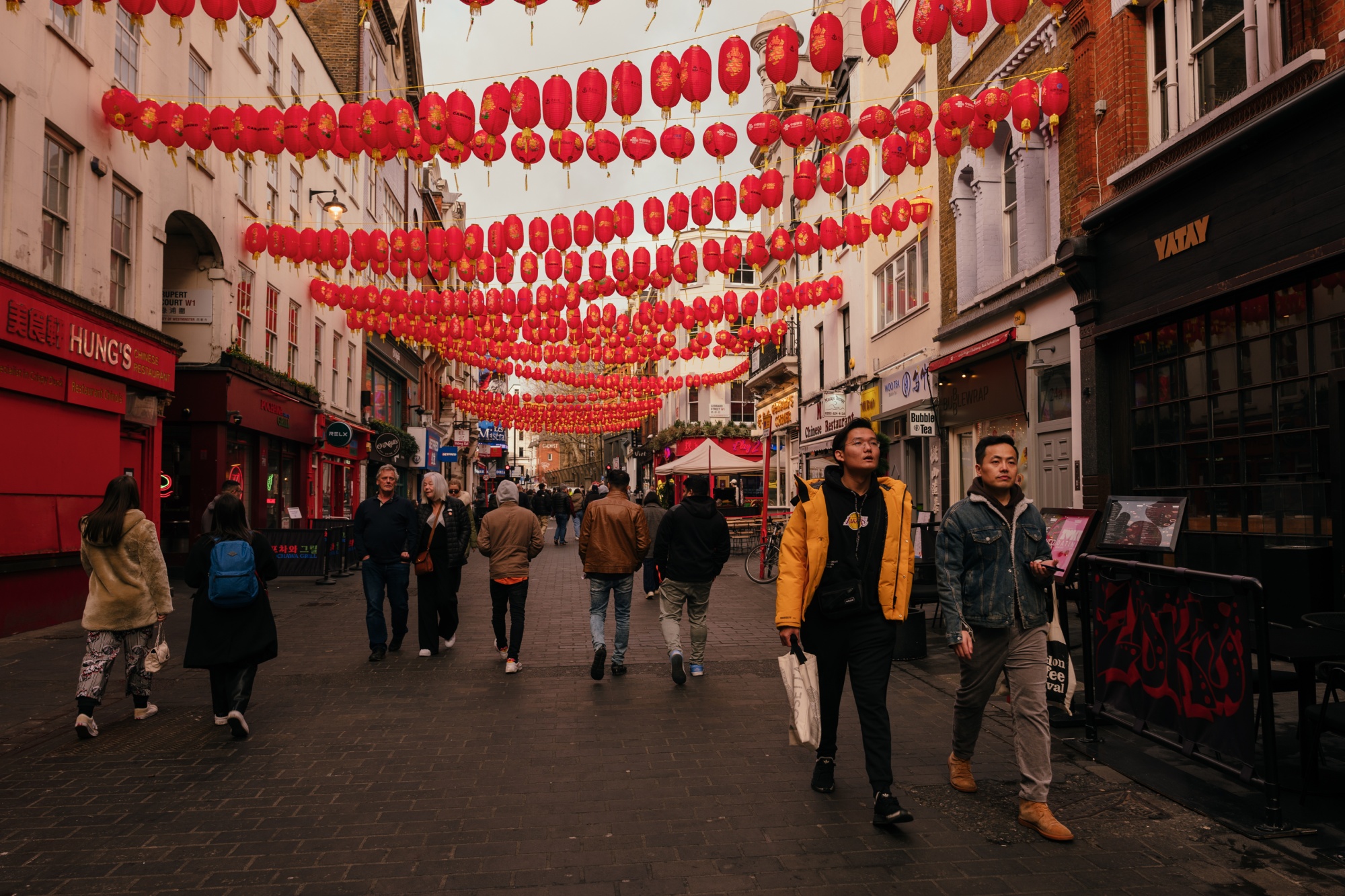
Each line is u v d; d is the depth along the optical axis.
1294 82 7.29
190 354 15.70
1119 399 10.10
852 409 20.88
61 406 10.34
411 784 4.54
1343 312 6.94
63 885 3.37
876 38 6.25
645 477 63.00
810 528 4.16
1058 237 11.61
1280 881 3.34
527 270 11.69
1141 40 9.87
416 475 35.94
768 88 26.09
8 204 9.38
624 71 6.84
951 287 15.25
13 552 9.41
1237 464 8.25
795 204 26.45
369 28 27.14
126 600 5.74
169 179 13.51
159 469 13.60
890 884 3.34
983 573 4.02
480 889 3.31
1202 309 8.69
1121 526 6.40
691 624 7.34
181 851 3.68
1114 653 4.94
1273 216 7.55
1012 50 12.82
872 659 4.05
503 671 7.54
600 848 3.69
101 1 5.85
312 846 3.73
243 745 5.30
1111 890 3.28
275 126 7.98
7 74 9.30
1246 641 3.95
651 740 5.36
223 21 5.88
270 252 11.33
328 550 15.74
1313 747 4.20
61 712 6.13
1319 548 6.64
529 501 35.00
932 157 16.19
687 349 18.17
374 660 7.99
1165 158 9.04
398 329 16.31
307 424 20.73
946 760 4.91
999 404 13.30
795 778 4.61
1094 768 4.74
